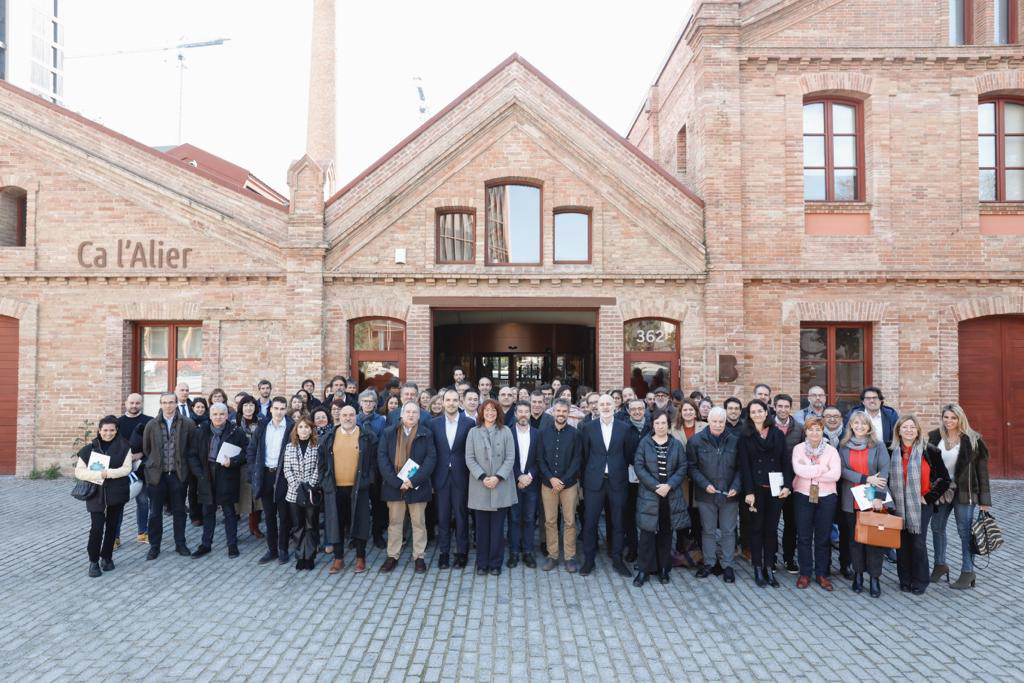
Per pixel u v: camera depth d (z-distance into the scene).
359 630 5.77
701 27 12.59
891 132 12.55
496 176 12.73
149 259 12.56
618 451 7.34
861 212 12.60
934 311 12.42
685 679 4.93
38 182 12.64
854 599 6.61
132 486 7.48
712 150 12.48
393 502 7.38
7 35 44.34
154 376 12.91
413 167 12.68
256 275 12.45
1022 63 12.48
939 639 5.65
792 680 4.92
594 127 12.73
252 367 12.54
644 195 12.62
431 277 12.42
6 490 11.41
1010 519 9.77
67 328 12.55
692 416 7.75
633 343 12.82
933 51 12.43
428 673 5.00
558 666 5.12
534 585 6.95
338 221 12.57
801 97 12.66
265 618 6.03
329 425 7.50
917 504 6.68
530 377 18.06
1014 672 5.05
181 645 5.46
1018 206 12.52
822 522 6.90
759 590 6.84
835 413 7.25
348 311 12.50
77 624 5.88
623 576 7.27
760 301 12.48
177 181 12.68
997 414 12.58
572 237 12.96
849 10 12.58
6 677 4.89
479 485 7.18
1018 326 12.69
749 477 6.95
